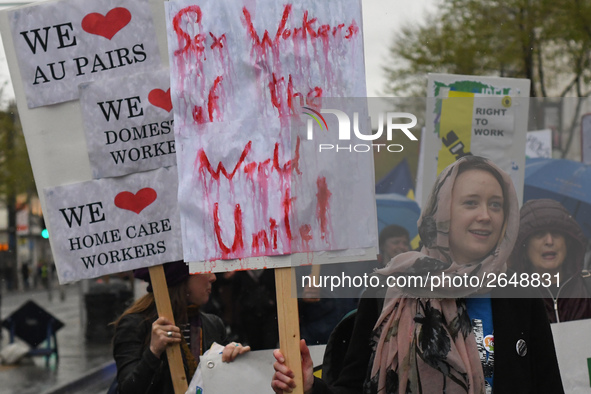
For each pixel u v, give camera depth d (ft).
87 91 9.91
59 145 9.98
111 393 12.02
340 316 12.30
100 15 9.84
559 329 10.37
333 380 9.20
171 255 10.03
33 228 82.94
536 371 8.37
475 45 33.78
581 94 33.73
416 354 8.24
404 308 8.41
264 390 9.09
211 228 8.70
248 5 8.63
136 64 9.89
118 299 47.01
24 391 33.37
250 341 20.03
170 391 10.41
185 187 8.75
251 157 8.62
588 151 8.37
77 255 10.03
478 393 8.10
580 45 33.47
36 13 9.83
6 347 41.04
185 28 8.76
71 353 43.50
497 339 8.21
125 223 10.03
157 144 9.96
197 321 11.25
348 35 8.50
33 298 82.74
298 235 8.49
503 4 34.09
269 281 20.25
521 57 34.17
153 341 10.06
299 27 8.54
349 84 8.49
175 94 8.77
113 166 9.98
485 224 8.28
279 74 8.56
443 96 8.39
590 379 10.32
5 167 61.11
